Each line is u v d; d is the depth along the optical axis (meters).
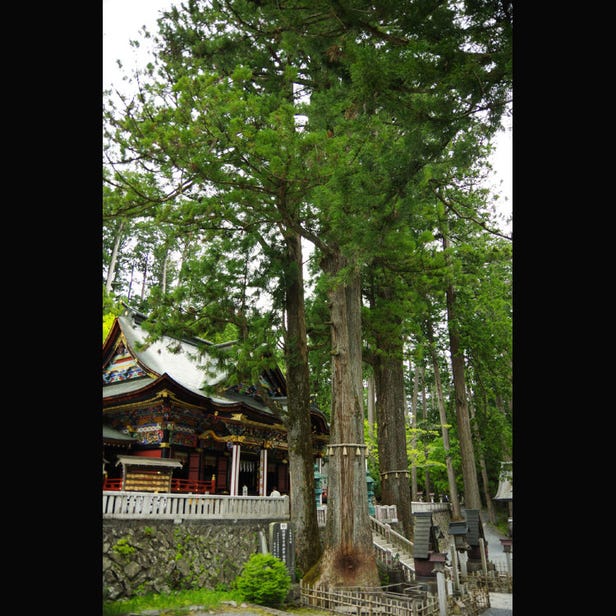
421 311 18.78
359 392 13.42
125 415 17.28
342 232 7.75
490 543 21.91
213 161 10.23
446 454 26.41
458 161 7.18
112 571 9.57
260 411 18.36
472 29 5.68
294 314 15.65
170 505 11.20
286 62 15.00
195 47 14.52
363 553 11.98
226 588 11.39
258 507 13.37
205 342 22.19
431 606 9.35
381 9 6.05
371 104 6.96
